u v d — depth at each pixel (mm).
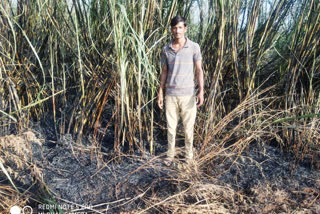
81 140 2277
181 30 1739
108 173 1928
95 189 1781
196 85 2314
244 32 2248
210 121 2195
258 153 2225
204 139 2164
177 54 1822
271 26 2182
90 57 2139
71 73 2475
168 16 2049
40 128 2393
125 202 1666
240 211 1622
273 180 1890
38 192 1669
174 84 1889
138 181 1854
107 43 2043
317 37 2023
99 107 2199
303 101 2232
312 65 2172
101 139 2336
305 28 2107
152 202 1655
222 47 2078
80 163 2039
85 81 2203
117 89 2045
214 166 2045
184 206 1620
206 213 1561
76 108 2277
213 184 1824
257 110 2406
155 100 2346
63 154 2121
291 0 2152
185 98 1907
